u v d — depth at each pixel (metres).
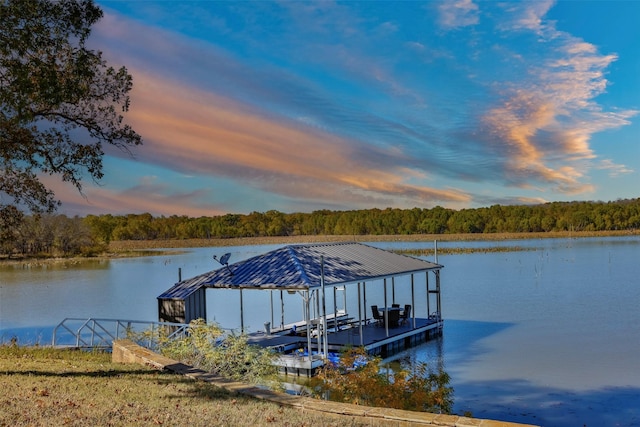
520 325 27.94
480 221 146.88
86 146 13.86
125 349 13.80
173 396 9.44
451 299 37.97
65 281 52.78
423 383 11.88
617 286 41.25
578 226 140.75
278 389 13.46
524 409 15.62
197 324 15.98
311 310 35.38
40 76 11.62
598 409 15.53
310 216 163.50
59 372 11.66
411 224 150.50
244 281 20.97
